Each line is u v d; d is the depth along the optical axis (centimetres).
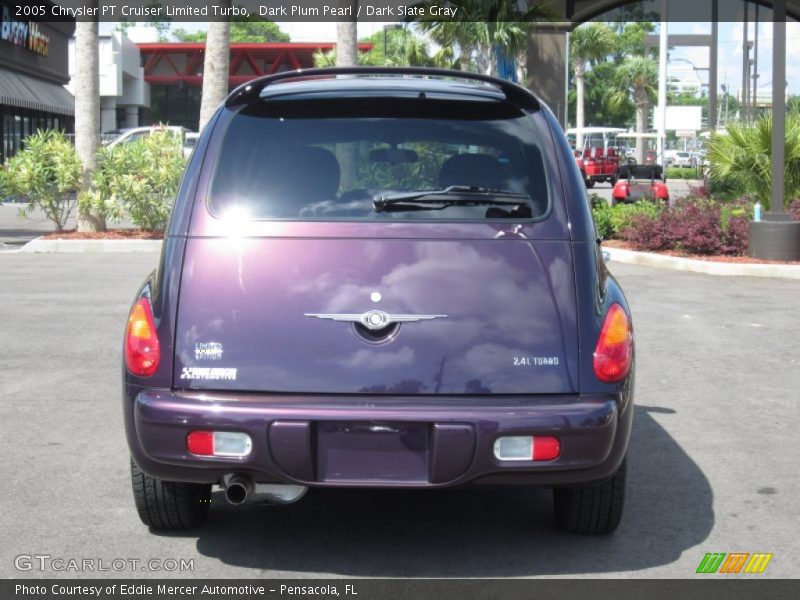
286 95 429
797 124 1769
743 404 689
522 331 381
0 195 1747
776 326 991
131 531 440
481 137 420
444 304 381
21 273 1317
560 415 368
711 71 2742
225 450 369
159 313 387
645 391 726
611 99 8644
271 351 378
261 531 443
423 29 3131
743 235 1510
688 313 1066
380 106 426
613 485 418
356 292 382
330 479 371
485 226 396
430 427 369
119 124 6319
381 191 405
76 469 526
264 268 388
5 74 3441
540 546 427
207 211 400
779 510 478
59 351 830
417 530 446
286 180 408
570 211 403
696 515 470
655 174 2828
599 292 395
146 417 375
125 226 1961
